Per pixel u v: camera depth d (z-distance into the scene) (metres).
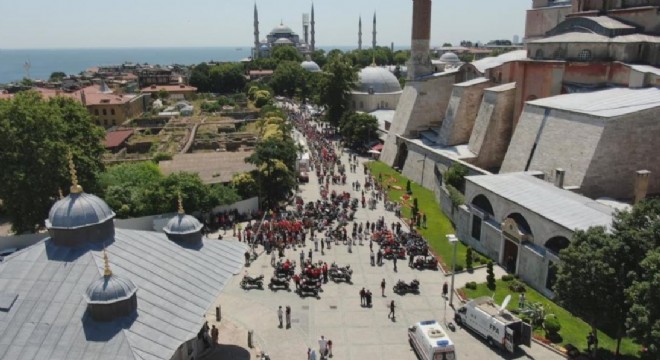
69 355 19.59
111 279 21.16
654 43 53.00
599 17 59.72
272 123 85.31
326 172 73.62
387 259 42.75
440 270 40.66
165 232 28.84
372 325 32.41
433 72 86.69
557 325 30.31
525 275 38.22
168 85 178.50
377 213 55.56
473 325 31.11
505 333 28.56
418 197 62.94
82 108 51.84
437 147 69.50
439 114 81.06
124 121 116.25
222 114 123.00
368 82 113.31
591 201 38.25
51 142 43.09
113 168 57.06
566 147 46.22
